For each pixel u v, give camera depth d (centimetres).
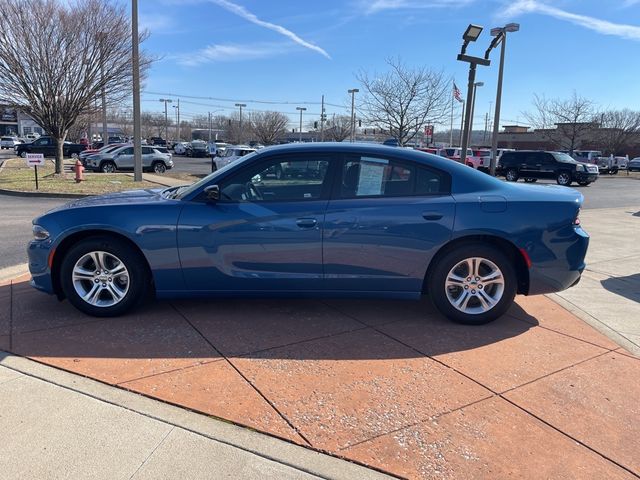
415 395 324
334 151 438
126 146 2883
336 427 287
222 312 462
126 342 391
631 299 543
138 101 1998
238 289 439
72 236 438
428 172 438
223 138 9831
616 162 4619
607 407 317
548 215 431
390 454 265
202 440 270
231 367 354
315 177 436
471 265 438
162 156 2920
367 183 434
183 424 283
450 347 399
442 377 349
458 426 292
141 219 425
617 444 280
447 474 252
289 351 383
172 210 429
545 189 462
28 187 1716
